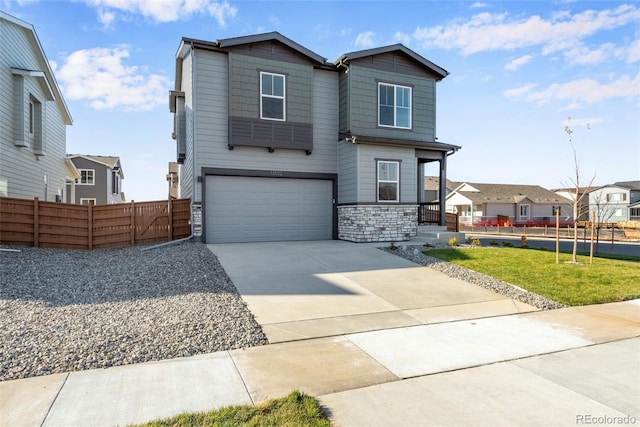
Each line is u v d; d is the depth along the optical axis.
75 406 2.93
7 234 10.46
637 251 15.31
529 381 3.51
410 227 13.48
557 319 5.52
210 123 11.91
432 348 4.34
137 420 2.73
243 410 2.86
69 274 7.40
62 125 18.25
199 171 11.82
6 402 2.98
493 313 5.78
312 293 6.55
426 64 14.23
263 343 4.44
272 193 12.94
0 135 11.54
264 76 12.38
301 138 12.85
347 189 13.22
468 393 3.26
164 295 6.04
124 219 11.88
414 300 6.35
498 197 42.25
